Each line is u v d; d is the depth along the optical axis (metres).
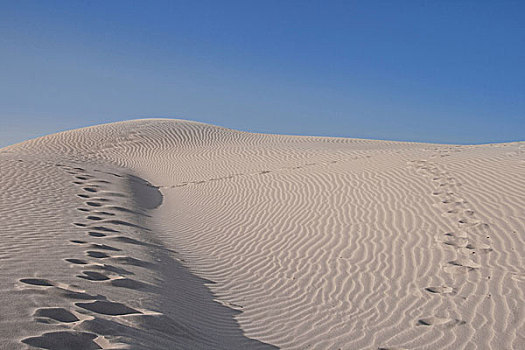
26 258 5.74
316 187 13.25
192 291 6.40
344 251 8.52
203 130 34.75
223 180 17.38
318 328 5.70
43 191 11.85
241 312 6.09
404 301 6.39
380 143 29.06
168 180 20.14
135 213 11.43
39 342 3.21
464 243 7.87
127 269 6.28
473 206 9.22
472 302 6.10
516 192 9.41
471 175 11.09
